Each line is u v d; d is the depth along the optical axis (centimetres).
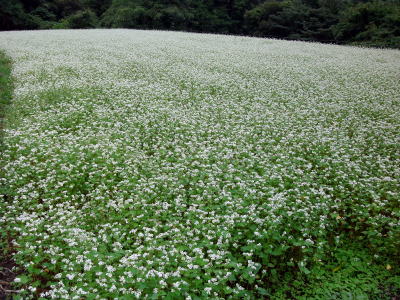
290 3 5291
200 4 6047
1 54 2209
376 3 4259
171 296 492
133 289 509
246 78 1856
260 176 852
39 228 636
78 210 701
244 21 5984
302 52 2641
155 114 1279
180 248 586
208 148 1007
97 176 850
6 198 771
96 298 486
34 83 1619
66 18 5494
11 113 1239
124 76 1809
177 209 722
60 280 521
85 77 1745
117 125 1158
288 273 605
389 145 1069
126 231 652
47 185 800
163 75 1834
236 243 635
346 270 601
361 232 679
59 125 1173
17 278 509
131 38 3116
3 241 643
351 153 1015
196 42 2984
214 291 524
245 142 1059
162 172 885
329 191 802
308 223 662
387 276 589
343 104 1473
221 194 757
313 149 1034
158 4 5522
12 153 943
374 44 3519
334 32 4353
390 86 1723
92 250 579
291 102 1490
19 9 4900
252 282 539
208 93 1595
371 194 765
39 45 2584
